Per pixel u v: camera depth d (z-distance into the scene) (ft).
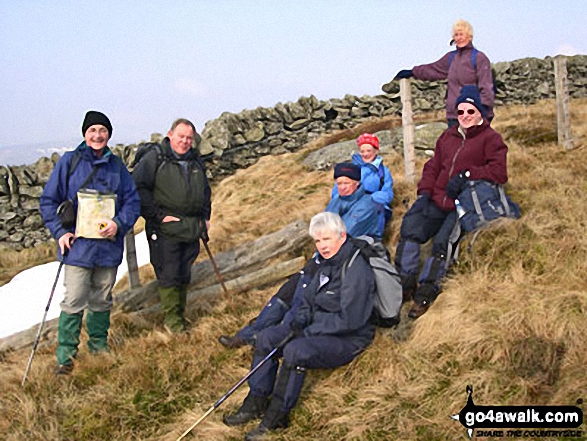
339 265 12.98
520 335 12.41
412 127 22.97
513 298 13.66
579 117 30.81
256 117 38.06
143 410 13.41
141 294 18.37
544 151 23.66
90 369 15.06
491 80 19.74
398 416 11.50
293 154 36.19
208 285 19.17
